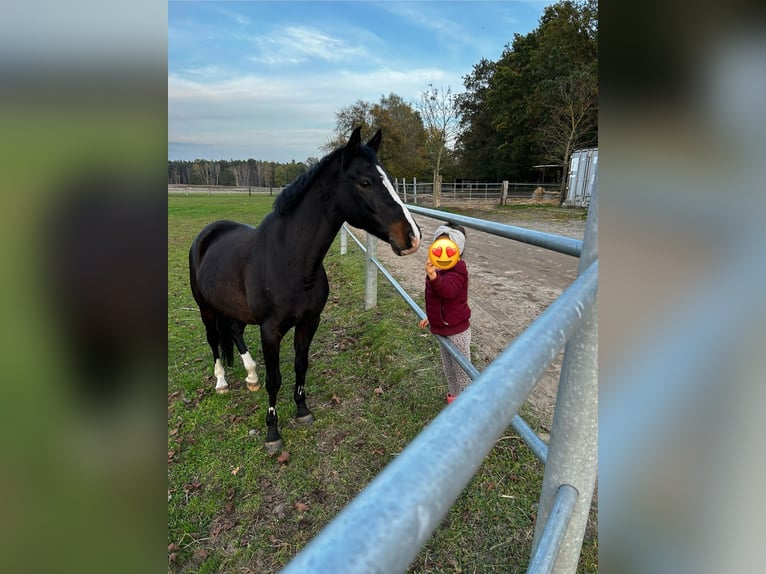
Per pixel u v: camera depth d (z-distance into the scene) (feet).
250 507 6.52
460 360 5.54
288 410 8.96
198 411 9.25
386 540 0.76
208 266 8.91
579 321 1.84
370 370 10.27
